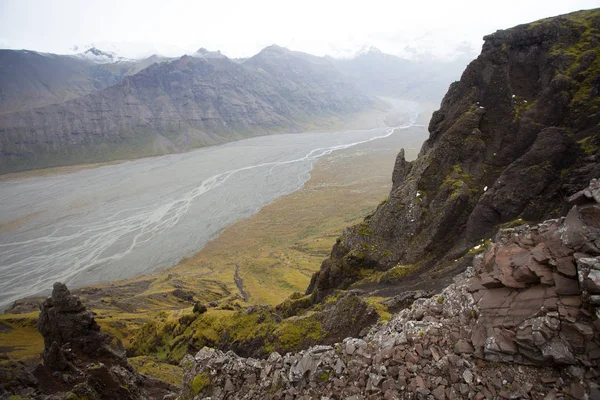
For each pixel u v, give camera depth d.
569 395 11.61
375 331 22.75
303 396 17.52
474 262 19.33
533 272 14.75
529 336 13.02
